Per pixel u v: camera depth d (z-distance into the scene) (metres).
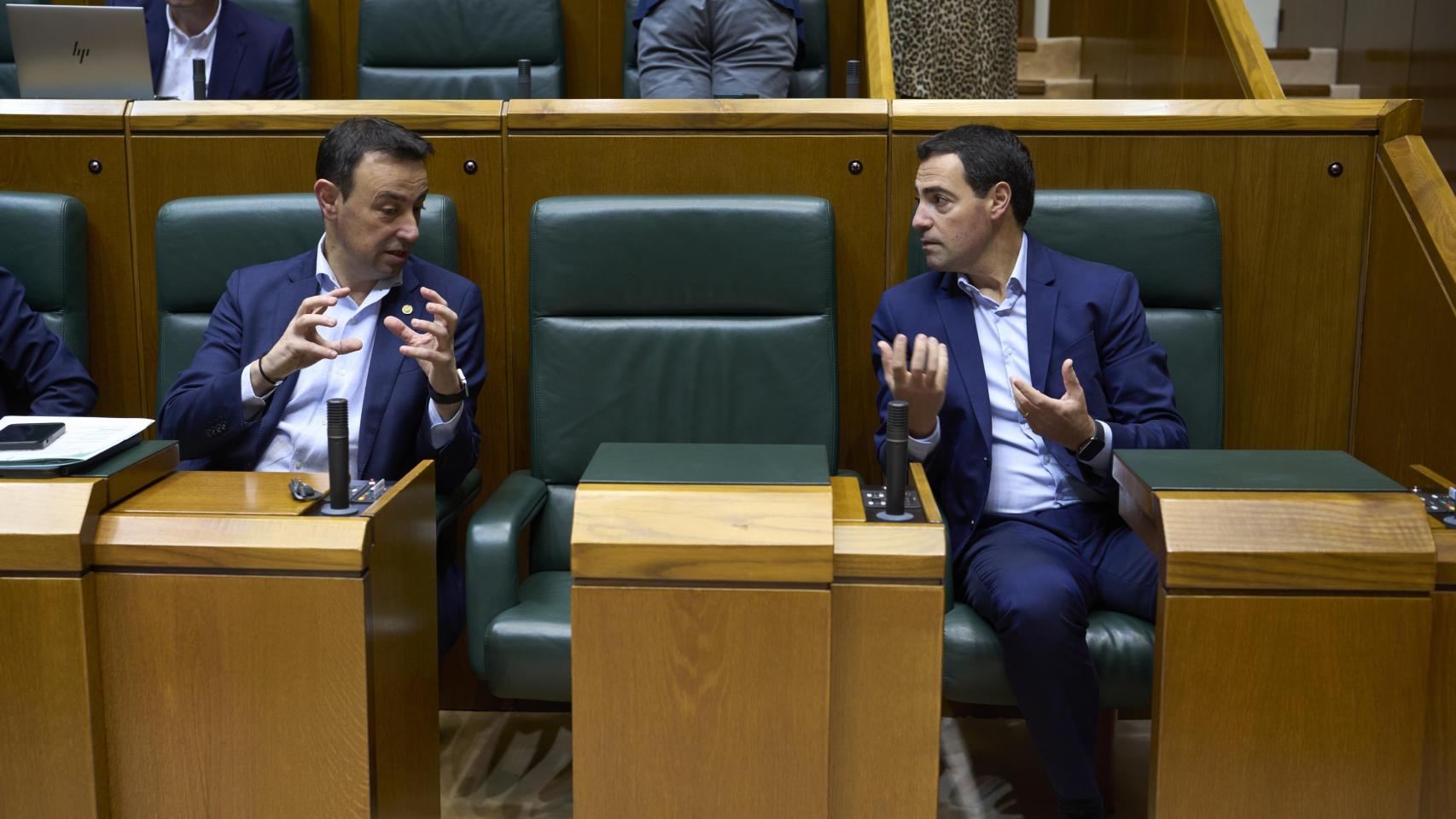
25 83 4.84
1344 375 4.62
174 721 2.83
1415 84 8.34
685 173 4.61
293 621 2.78
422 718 3.29
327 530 2.77
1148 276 4.31
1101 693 3.64
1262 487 2.88
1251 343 4.62
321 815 2.85
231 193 4.66
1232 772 2.80
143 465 3.04
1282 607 2.75
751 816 2.80
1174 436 3.88
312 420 4.07
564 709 4.88
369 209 3.92
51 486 2.78
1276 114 4.50
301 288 4.11
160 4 6.16
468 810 4.08
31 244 4.49
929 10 5.80
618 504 2.79
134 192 4.66
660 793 2.80
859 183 4.59
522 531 4.24
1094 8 7.85
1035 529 3.96
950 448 4.03
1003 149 3.99
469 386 4.14
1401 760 2.77
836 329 4.40
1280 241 4.57
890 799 2.84
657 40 5.96
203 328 4.36
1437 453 4.20
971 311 4.13
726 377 4.28
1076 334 4.05
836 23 6.46
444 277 4.21
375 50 6.50
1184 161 4.55
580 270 4.27
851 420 4.71
